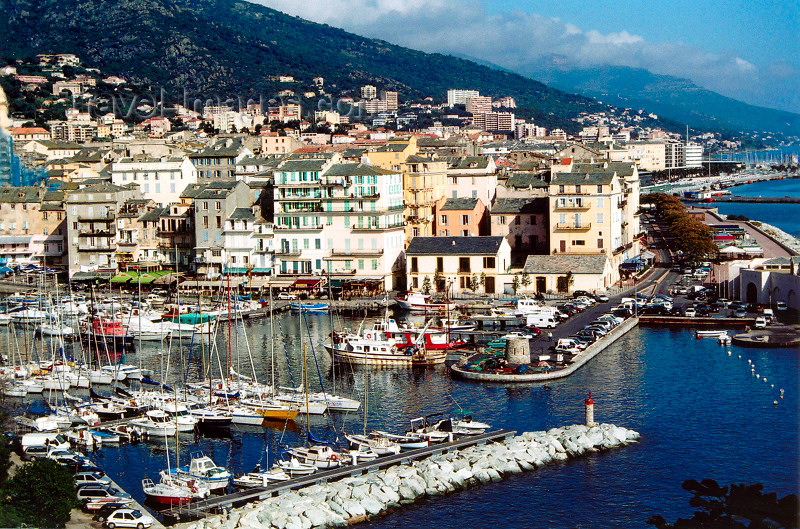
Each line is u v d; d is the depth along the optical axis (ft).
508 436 534.37
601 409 581.12
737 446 510.99
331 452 499.10
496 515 437.58
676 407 581.12
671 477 472.03
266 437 550.77
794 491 437.58
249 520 422.00
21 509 419.33
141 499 464.65
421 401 610.24
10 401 632.79
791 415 558.97
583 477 476.95
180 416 567.59
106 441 549.13
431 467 476.95
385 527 427.74
